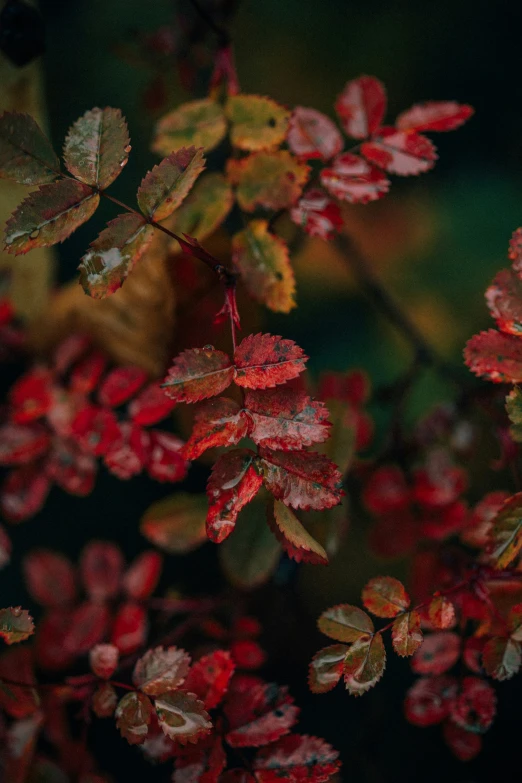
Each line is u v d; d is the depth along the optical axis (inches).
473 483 32.7
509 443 23.9
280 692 20.9
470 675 21.1
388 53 51.8
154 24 45.0
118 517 45.6
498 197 48.5
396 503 24.8
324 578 35.9
